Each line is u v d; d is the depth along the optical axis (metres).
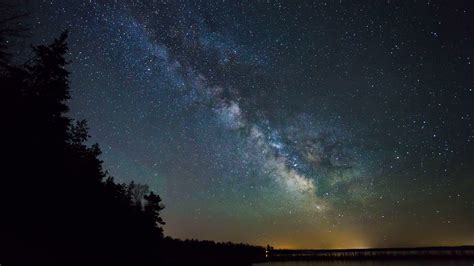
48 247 20.53
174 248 60.62
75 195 24.67
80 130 31.16
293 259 118.75
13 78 16.23
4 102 16.36
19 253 17.95
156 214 44.59
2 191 17.23
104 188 32.22
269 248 119.25
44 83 21.33
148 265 37.38
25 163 18.23
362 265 86.06
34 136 18.81
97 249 27.25
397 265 75.81
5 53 11.73
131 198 44.06
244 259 95.00
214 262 66.94
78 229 24.64
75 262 23.44
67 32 23.16
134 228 36.19
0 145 16.62
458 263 76.88
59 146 22.28
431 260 87.75
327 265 92.50
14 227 18.16
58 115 21.86
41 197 19.97
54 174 21.47
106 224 29.48
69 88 22.70
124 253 32.34
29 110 18.23
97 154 35.47
